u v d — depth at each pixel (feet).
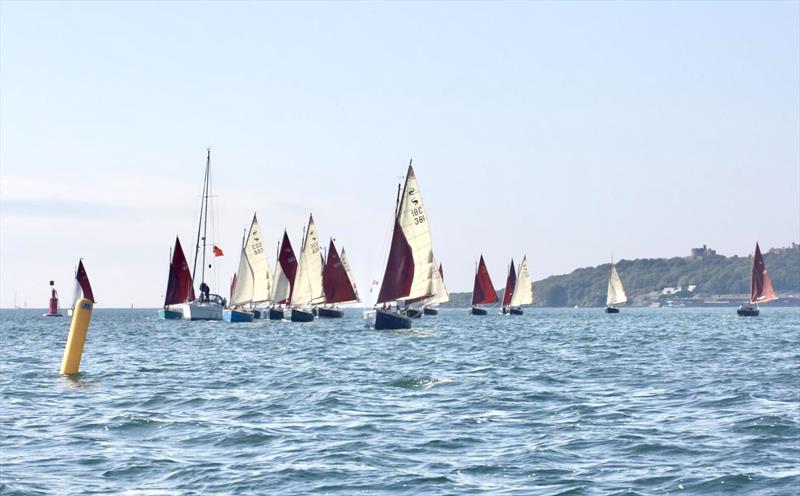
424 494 82.74
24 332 484.74
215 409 135.33
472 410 133.28
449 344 324.60
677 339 366.84
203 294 629.10
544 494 82.33
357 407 136.46
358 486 85.71
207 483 86.74
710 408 133.18
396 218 402.11
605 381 174.70
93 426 118.32
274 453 100.78
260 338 380.17
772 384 166.40
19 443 106.32
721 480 86.43
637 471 91.35
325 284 558.56
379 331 425.69
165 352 280.92
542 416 126.93
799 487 83.61
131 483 86.58
